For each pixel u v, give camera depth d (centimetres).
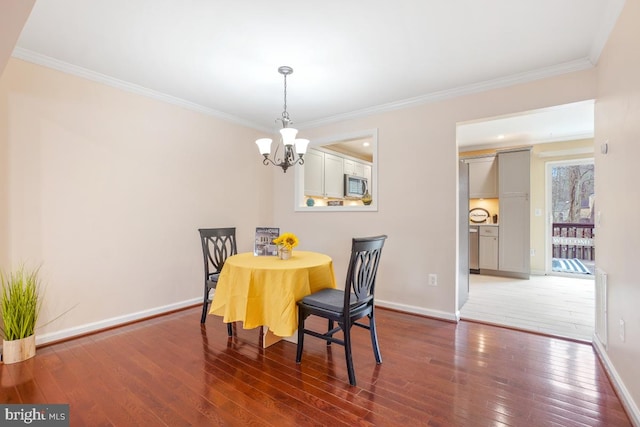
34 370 212
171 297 336
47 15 195
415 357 235
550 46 232
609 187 212
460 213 345
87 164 274
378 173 364
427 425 160
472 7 188
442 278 321
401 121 348
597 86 244
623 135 183
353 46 233
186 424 161
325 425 160
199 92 320
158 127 324
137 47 234
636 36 162
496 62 256
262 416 167
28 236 243
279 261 253
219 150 386
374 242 217
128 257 301
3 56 149
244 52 242
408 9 190
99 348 247
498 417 166
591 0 181
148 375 207
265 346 251
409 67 266
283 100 342
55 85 255
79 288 270
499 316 328
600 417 166
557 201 595
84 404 176
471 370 215
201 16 197
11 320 221
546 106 270
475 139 536
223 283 258
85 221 273
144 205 313
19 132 238
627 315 176
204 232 310
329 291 242
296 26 208
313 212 421
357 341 265
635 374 163
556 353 240
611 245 207
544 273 550
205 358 232
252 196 430
